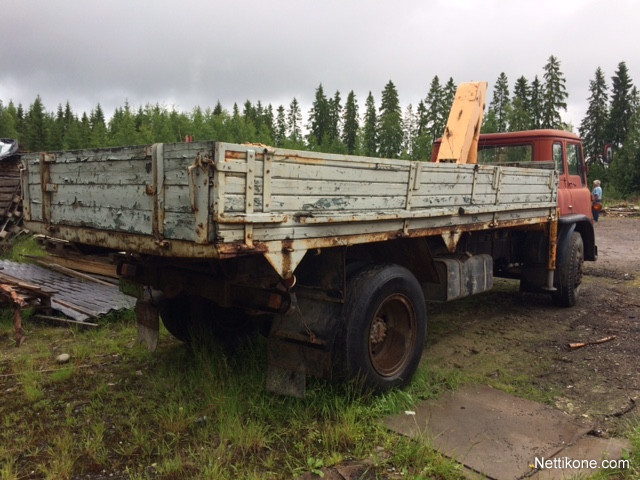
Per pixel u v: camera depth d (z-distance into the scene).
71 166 3.71
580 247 7.30
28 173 4.19
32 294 6.15
